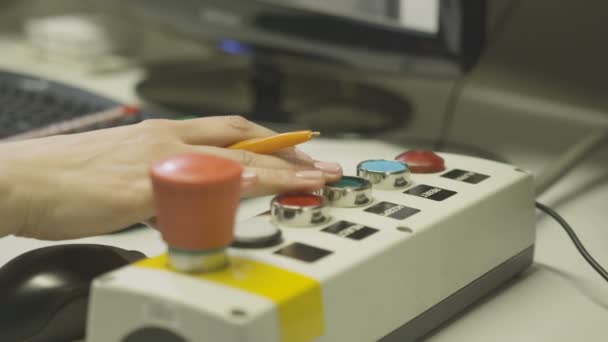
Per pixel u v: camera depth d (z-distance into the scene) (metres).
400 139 0.86
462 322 0.50
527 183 0.56
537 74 0.96
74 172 0.52
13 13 1.45
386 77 1.08
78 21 1.23
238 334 0.34
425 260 0.46
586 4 0.90
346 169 0.57
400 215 0.47
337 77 1.08
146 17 1.08
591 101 0.92
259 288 0.37
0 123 0.83
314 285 0.38
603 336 0.48
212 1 0.99
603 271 0.55
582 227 0.65
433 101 1.01
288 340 0.37
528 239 0.56
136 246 0.57
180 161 0.38
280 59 0.99
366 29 0.84
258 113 0.92
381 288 0.43
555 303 0.53
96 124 0.80
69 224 0.51
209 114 0.90
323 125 0.87
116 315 0.38
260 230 0.43
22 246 0.58
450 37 0.77
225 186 0.37
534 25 0.95
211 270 0.39
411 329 0.46
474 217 0.50
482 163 0.58
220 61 1.19
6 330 0.44
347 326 0.41
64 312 0.45
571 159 0.74
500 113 0.96
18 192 0.50
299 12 0.90
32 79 0.97
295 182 0.49
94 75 1.13
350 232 0.45
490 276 0.53
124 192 0.51
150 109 0.91
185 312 0.36
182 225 0.37
